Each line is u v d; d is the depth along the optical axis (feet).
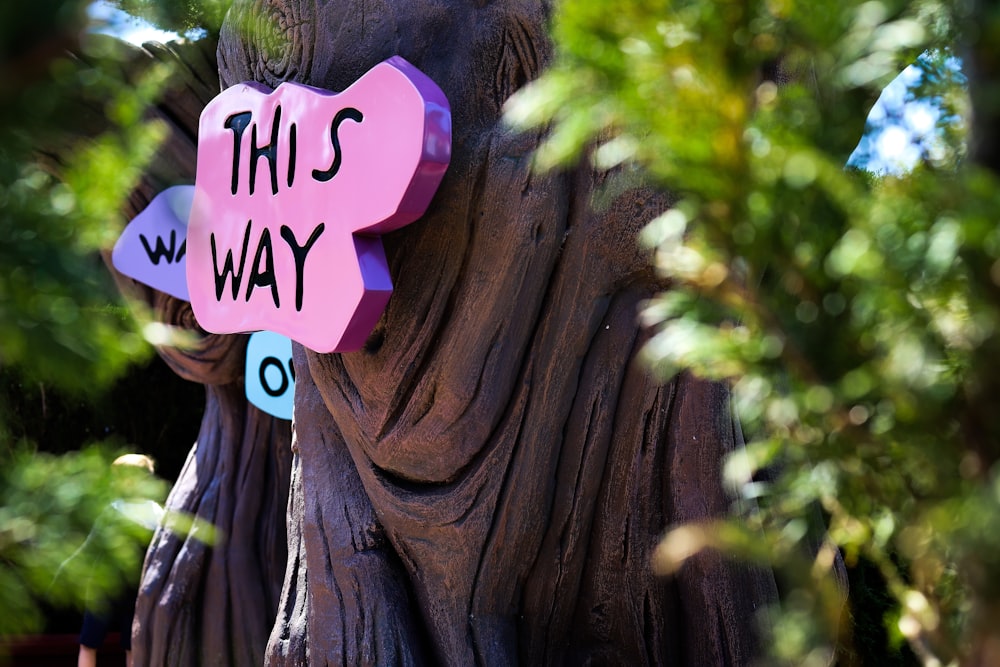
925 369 3.20
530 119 3.74
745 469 3.85
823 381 3.36
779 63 6.72
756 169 3.24
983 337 3.14
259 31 3.65
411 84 8.84
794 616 3.48
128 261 15.06
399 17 9.72
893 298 3.20
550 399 9.59
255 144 10.32
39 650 19.21
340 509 10.57
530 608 10.05
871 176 3.79
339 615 10.21
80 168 3.00
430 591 10.07
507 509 9.72
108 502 3.22
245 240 10.42
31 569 3.15
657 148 3.36
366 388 10.07
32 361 2.93
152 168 14.82
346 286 9.29
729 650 9.43
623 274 9.38
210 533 3.57
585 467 9.68
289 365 14.39
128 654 15.55
